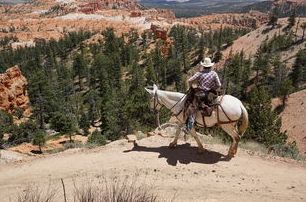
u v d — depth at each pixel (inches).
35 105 3794.3
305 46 5728.3
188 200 376.2
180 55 6747.1
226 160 472.7
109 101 2783.0
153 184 414.0
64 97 4891.7
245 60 5364.2
